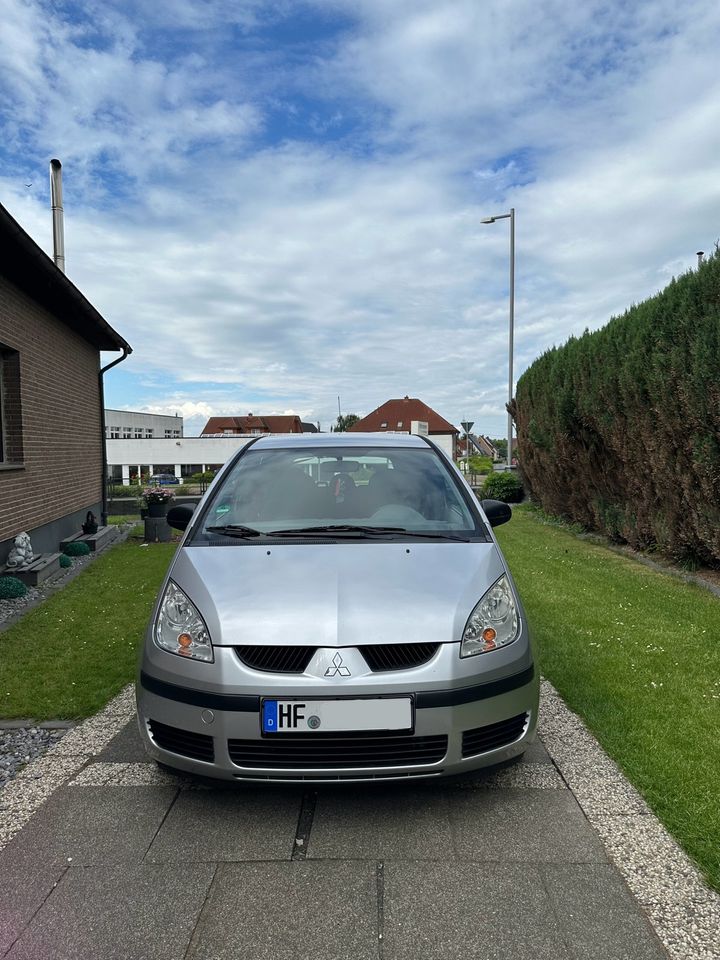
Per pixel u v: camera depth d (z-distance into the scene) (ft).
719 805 8.89
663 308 24.48
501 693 8.57
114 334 37.60
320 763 8.07
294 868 7.78
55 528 32.22
